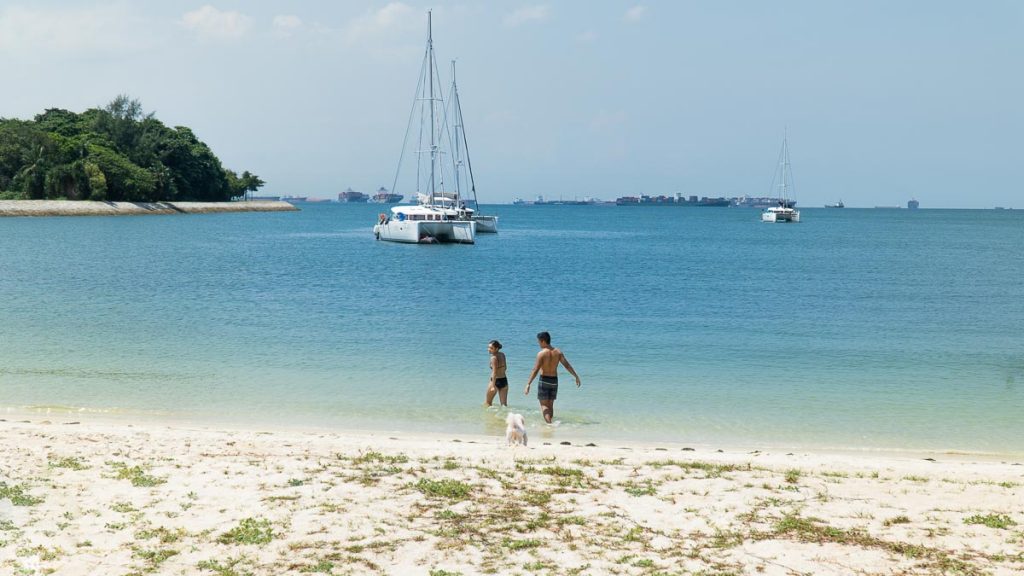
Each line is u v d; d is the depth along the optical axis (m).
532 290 39.31
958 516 9.07
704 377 19.31
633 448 12.97
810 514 9.14
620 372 19.81
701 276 48.47
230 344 23.02
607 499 9.67
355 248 70.88
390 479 10.41
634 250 76.38
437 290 38.81
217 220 127.50
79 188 121.31
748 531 8.55
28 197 116.81
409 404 16.28
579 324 27.91
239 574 7.35
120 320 27.38
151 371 19.19
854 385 18.58
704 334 25.95
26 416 14.80
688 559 7.77
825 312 32.00
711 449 13.15
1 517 8.77
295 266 51.84
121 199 130.38
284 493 9.74
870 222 196.88
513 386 18.08
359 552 7.91
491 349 16.09
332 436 13.33
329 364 20.30
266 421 14.82
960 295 38.75
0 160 118.19
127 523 8.63
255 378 18.59
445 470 10.91
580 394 17.41
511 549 8.02
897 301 36.06
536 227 147.00
